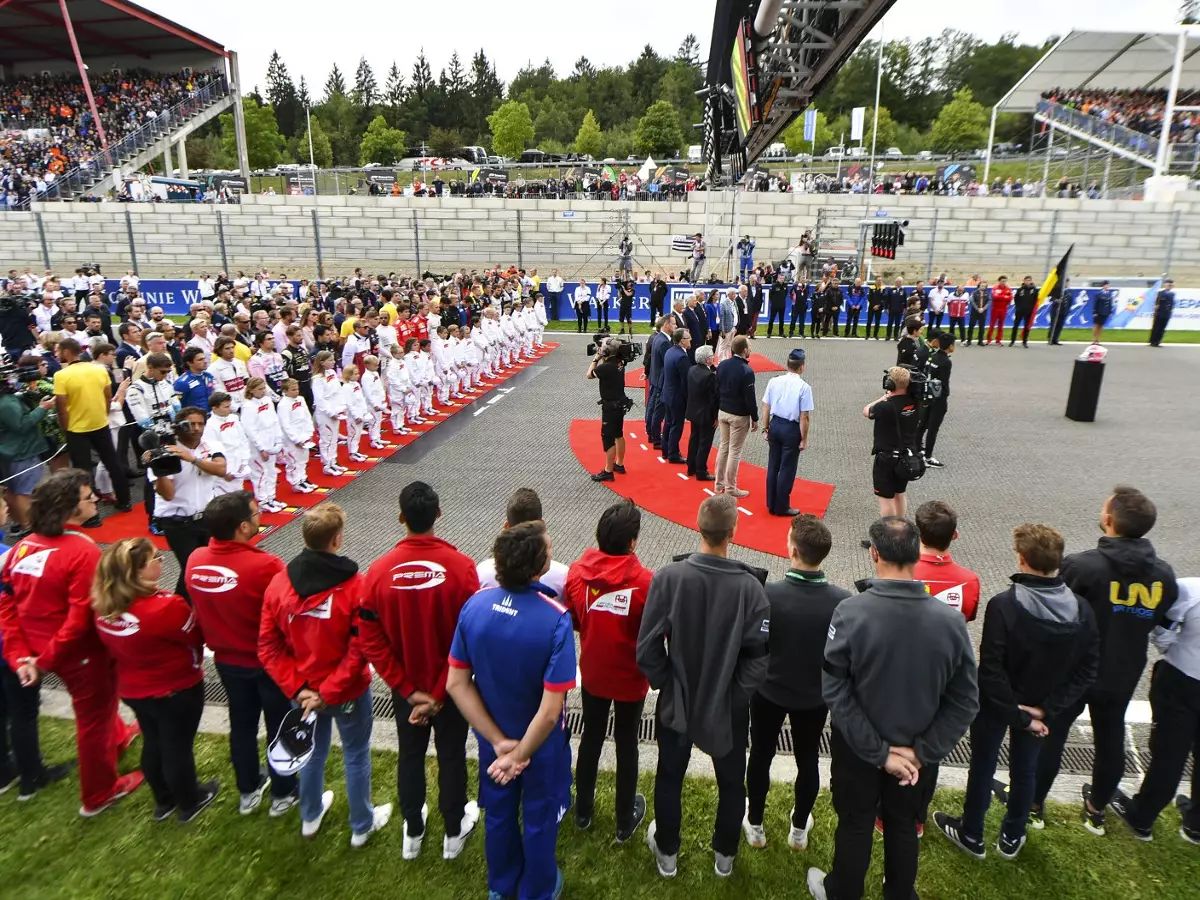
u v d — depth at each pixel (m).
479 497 9.12
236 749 4.00
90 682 3.93
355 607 3.58
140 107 38.59
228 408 7.30
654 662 3.47
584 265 30.17
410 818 3.76
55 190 32.25
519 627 3.18
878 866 3.84
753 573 3.73
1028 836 4.01
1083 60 32.09
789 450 8.35
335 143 85.81
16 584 3.86
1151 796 3.89
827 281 21.83
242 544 3.80
